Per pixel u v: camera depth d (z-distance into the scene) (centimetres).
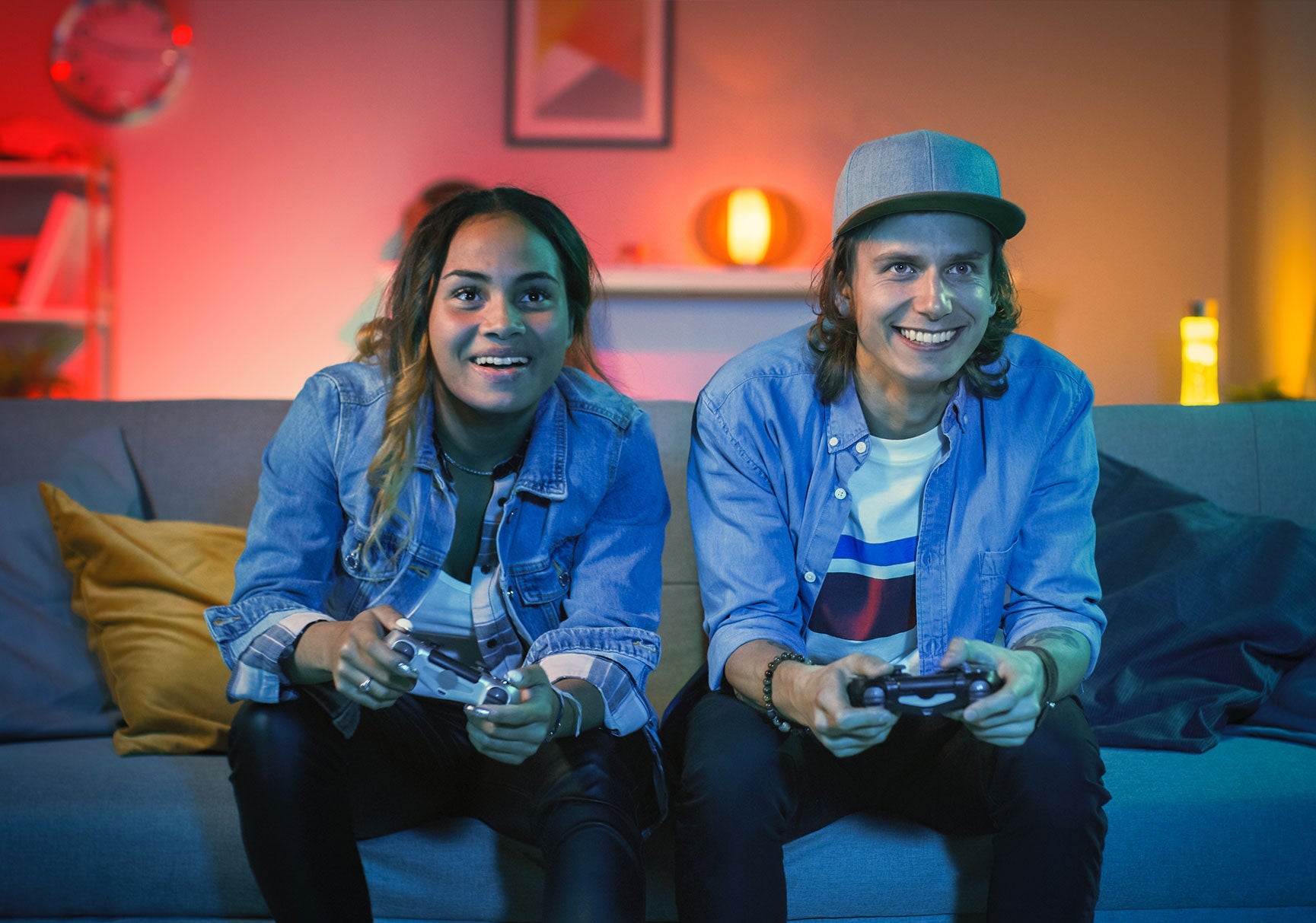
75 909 131
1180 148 412
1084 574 133
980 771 119
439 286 123
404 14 419
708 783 115
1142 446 188
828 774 125
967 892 128
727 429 138
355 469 129
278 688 117
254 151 421
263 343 421
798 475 137
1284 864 130
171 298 421
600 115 416
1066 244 415
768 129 416
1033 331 415
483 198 125
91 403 187
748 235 405
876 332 124
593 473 133
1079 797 112
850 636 136
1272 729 151
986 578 134
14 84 421
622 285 392
